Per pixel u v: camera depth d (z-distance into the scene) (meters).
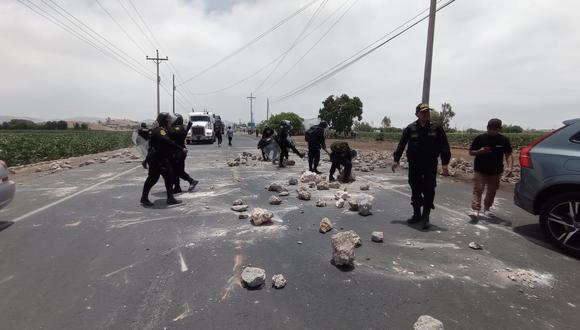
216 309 2.85
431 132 4.87
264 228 5.02
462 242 4.48
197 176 10.36
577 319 2.73
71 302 2.95
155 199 7.01
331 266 3.71
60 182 9.22
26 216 5.65
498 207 6.43
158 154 6.26
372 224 5.26
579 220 4.04
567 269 3.67
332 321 2.68
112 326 2.60
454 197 7.34
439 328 2.47
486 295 3.11
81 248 4.20
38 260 3.84
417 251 4.16
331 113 60.62
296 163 14.59
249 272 3.33
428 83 13.41
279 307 2.88
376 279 3.41
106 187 8.42
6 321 2.66
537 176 4.47
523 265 3.77
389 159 16.42
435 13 13.04
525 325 2.64
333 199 6.99
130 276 3.45
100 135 28.12
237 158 14.75
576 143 4.22
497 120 5.19
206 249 4.18
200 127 31.66
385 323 2.66
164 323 2.64
